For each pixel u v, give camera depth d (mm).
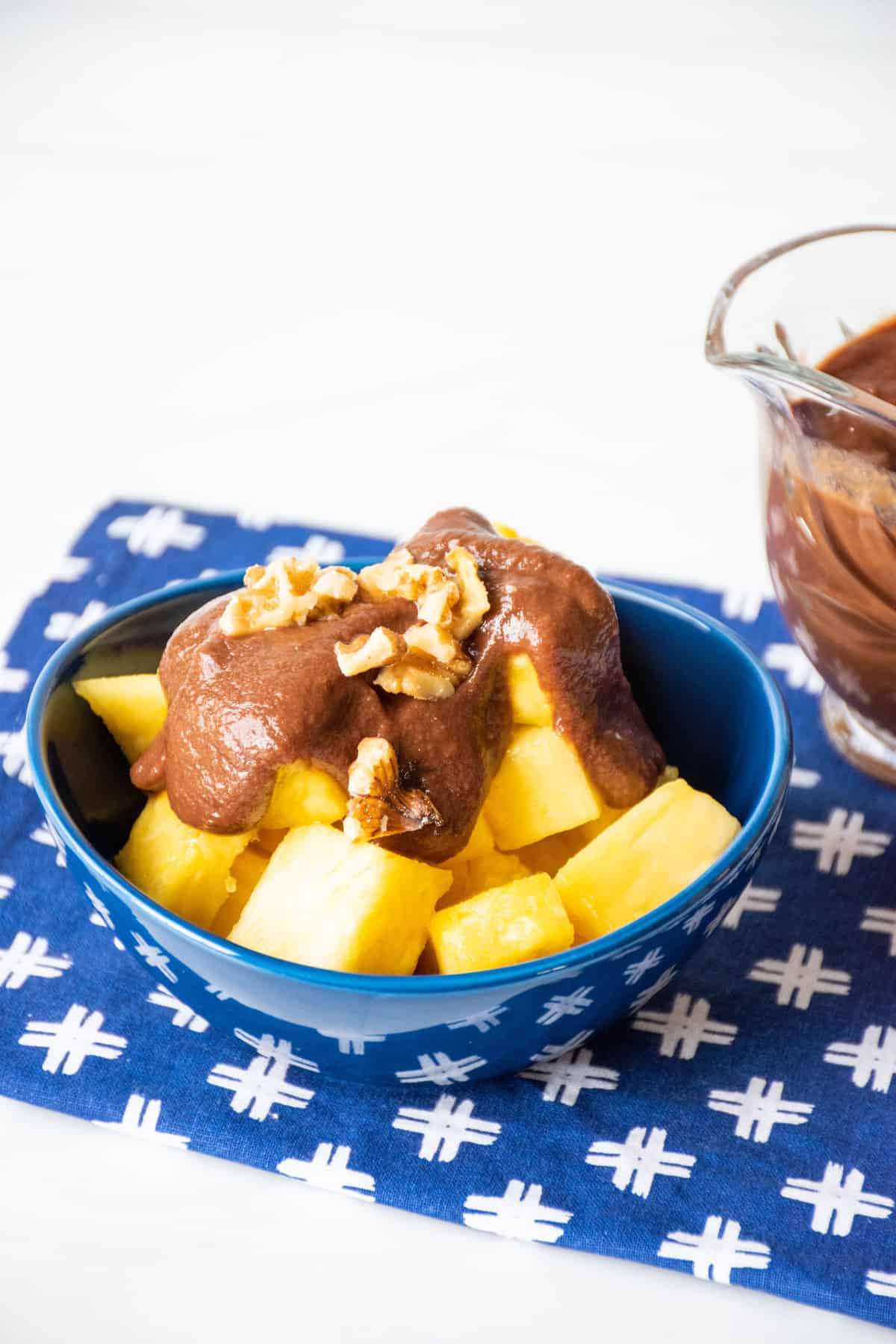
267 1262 528
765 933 585
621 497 739
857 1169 537
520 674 552
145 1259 528
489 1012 514
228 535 699
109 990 571
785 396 576
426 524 588
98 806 563
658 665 589
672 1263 521
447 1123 545
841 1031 564
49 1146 546
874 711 611
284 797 539
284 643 541
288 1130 543
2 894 592
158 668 565
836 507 574
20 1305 521
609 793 560
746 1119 546
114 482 751
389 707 541
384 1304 522
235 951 509
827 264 629
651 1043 562
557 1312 521
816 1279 517
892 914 589
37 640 664
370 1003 508
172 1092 550
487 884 555
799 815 615
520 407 792
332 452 768
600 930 537
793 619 612
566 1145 541
